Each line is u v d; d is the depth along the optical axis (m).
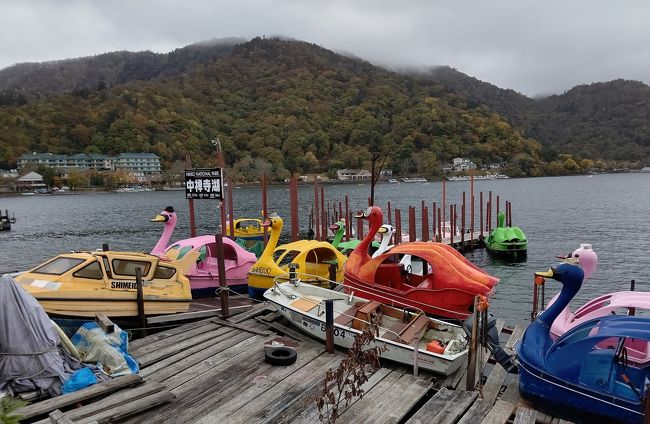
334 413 5.56
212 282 15.09
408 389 8.03
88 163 135.00
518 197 80.75
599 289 21.98
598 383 7.50
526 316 17.78
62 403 6.83
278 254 15.56
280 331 11.01
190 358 9.18
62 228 52.22
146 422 6.83
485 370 9.80
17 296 7.51
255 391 7.82
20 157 130.62
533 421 7.11
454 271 11.84
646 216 50.00
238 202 76.75
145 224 54.53
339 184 128.62
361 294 12.69
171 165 138.88
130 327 10.94
